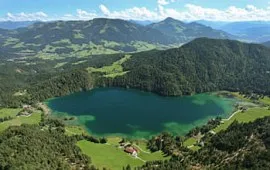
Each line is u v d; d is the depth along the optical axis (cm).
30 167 19075
